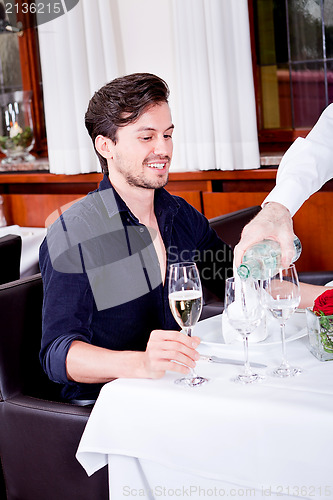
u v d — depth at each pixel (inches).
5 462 65.0
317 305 54.9
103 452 52.8
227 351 58.2
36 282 69.2
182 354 52.7
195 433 49.5
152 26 137.3
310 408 45.5
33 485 63.5
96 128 65.6
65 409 61.1
